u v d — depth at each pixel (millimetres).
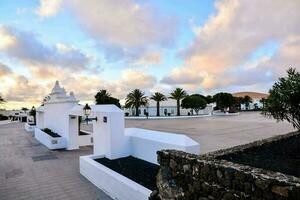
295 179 3188
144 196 5777
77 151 14398
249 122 28578
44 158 12555
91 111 11039
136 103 45938
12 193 7672
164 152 5156
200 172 4297
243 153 5562
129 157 9773
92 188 7992
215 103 61531
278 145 6316
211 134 18219
